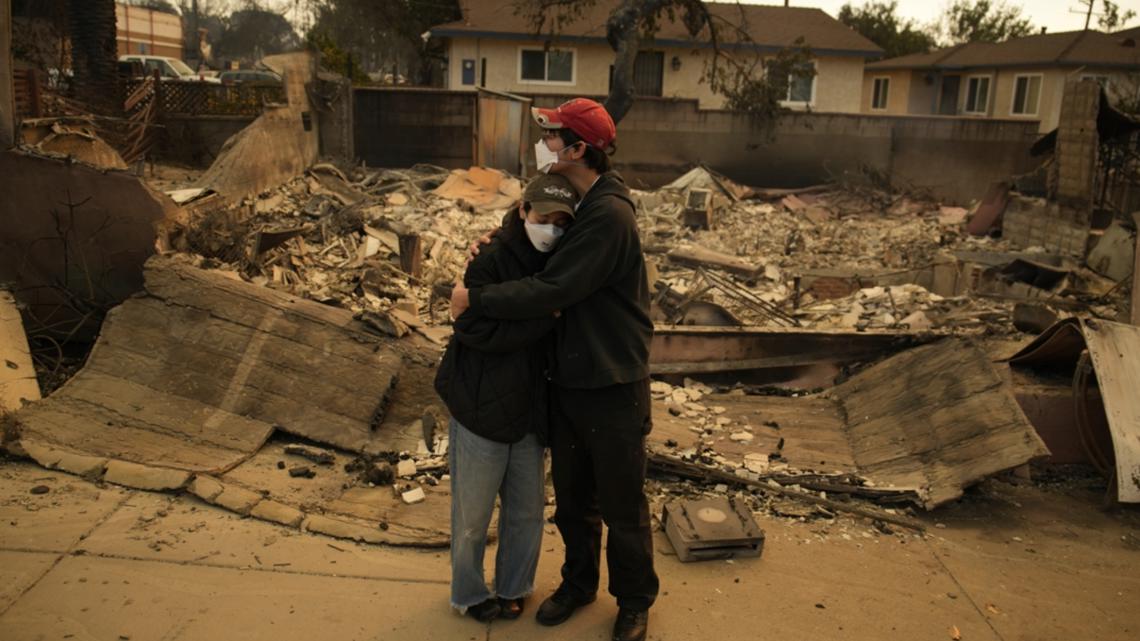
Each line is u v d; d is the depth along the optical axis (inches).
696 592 130.1
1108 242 456.4
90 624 113.3
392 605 122.6
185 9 2389.3
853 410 199.5
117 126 562.3
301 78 526.6
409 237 357.1
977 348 187.6
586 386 106.6
